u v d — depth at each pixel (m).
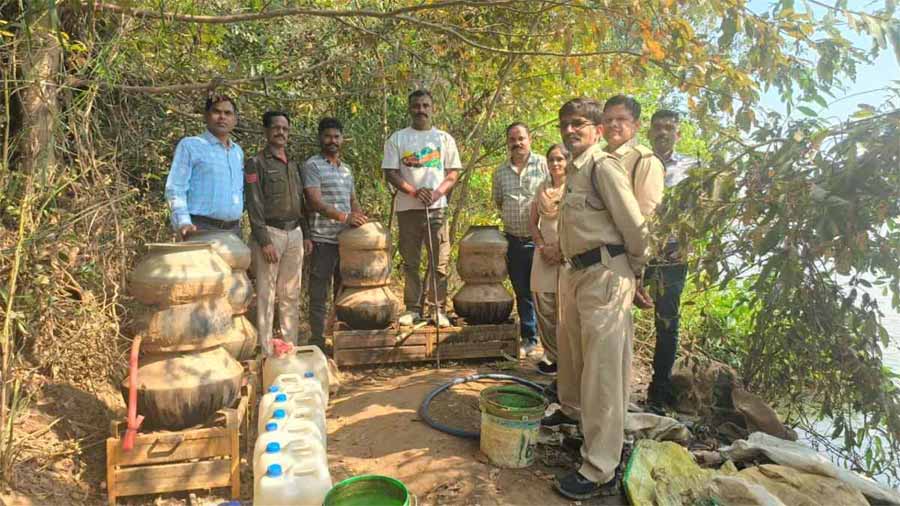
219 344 3.23
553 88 6.68
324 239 5.20
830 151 2.92
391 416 4.07
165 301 3.01
